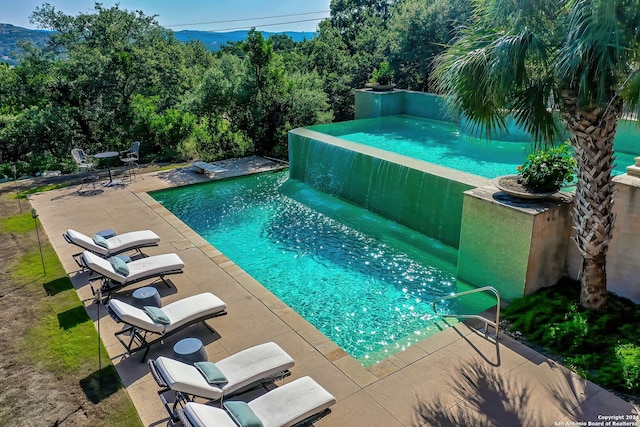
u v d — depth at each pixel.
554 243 7.50
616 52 5.09
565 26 5.74
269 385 5.55
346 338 7.06
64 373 5.84
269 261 9.67
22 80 21.62
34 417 5.12
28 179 15.33
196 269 8.75
